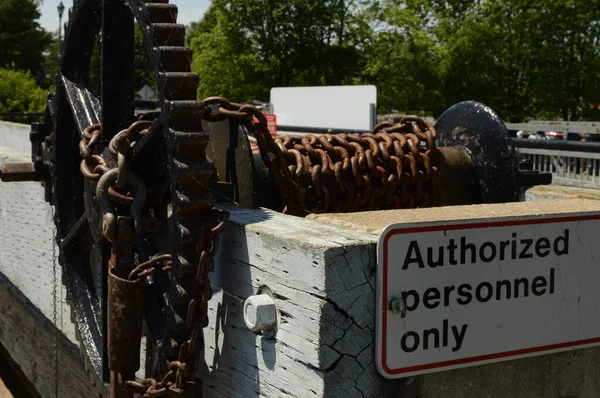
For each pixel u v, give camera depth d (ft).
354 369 7.27
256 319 7.64
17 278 17.79
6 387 21.06
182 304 8.38
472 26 156.35
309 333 7.22
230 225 8.57
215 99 9.37
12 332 18.35
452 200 12.34
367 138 11.16
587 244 8.69
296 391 7.48
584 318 8.72
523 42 157.48
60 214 12.62
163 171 9.38
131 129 9.19
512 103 160.76
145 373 10.91
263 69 156.35
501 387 8.32
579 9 152.25
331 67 160.76
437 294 7.57
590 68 153.89
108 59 10.43
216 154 10.59
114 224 9.01
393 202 11.25
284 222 8.45
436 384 7.82
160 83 8.55
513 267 8.11
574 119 161.89
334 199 10.69
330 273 7.06
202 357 9.29
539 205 9.86
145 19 8.96
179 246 8.29
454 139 13.11
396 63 160.56
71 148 12.68
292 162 10.46
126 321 8.86
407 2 167.12
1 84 92.73
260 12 155.53
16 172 13.39
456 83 159.74
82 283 12.61
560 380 8.83
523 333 8.23
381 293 7.24
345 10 159.33
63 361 14.71
